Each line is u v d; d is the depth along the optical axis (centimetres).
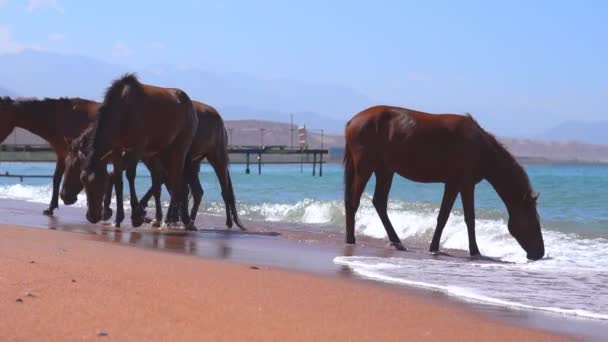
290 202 2319
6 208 1998
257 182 4069
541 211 2102
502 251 1321
